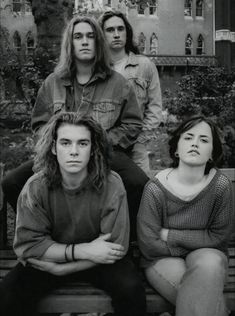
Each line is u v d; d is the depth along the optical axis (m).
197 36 47.22
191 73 15.59
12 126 10.57
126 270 2.96
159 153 11.61
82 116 2.98
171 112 13.77
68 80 3.67
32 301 2.98
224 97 12.55
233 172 4.20
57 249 2.96
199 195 3.08
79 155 2.91
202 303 2.75
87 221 3.02
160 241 3.12
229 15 46.59
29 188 3.01
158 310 3.08
